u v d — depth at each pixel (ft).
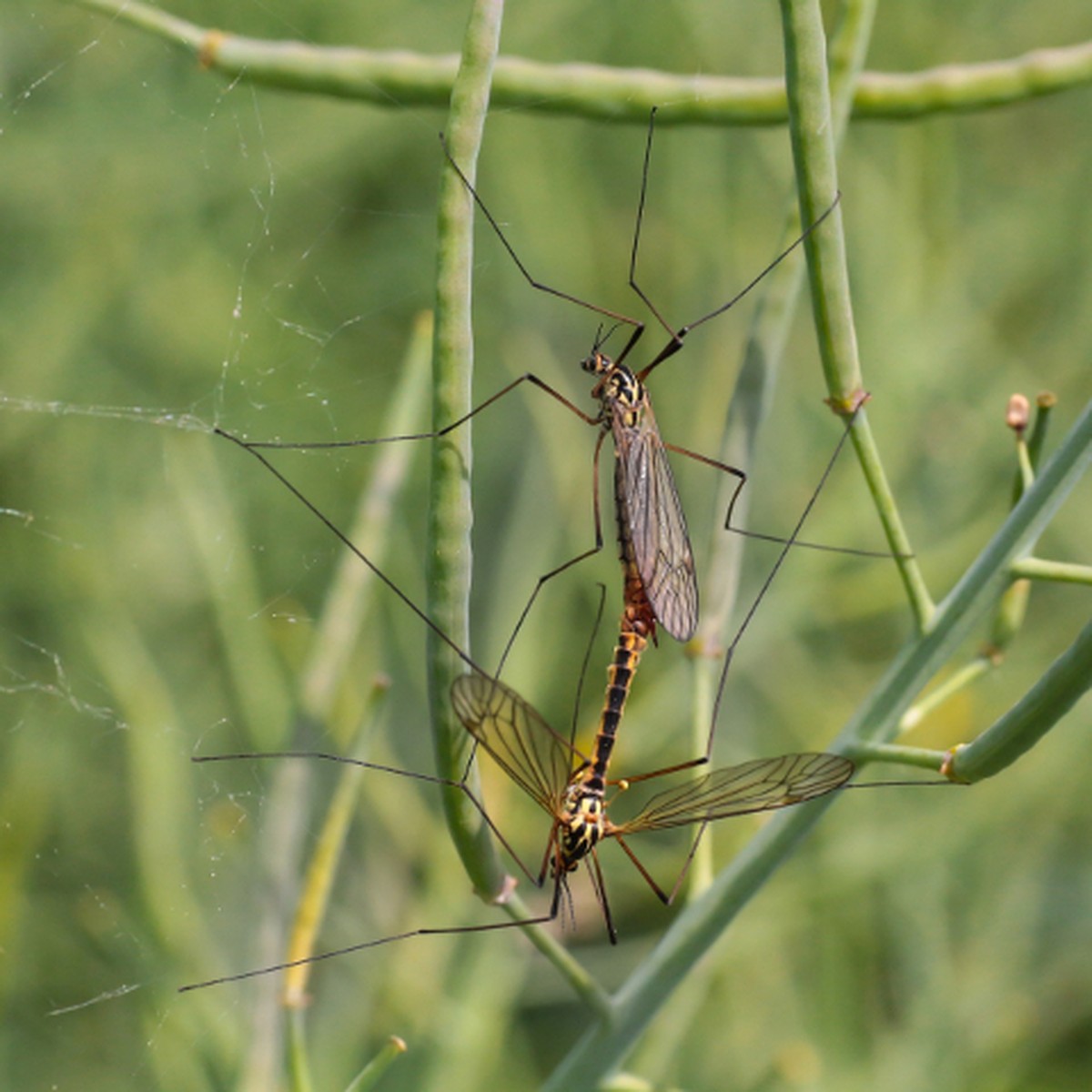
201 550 1.51
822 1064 1.54
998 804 1.55
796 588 1.59
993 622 1.36
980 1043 1.55
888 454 1.60
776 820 1.36
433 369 1.30
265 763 1.54
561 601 1.58
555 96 1.42
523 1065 1.56
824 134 1.33
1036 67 1.40
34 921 1.53
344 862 1.57
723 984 1.56
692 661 1.40
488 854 1.33
